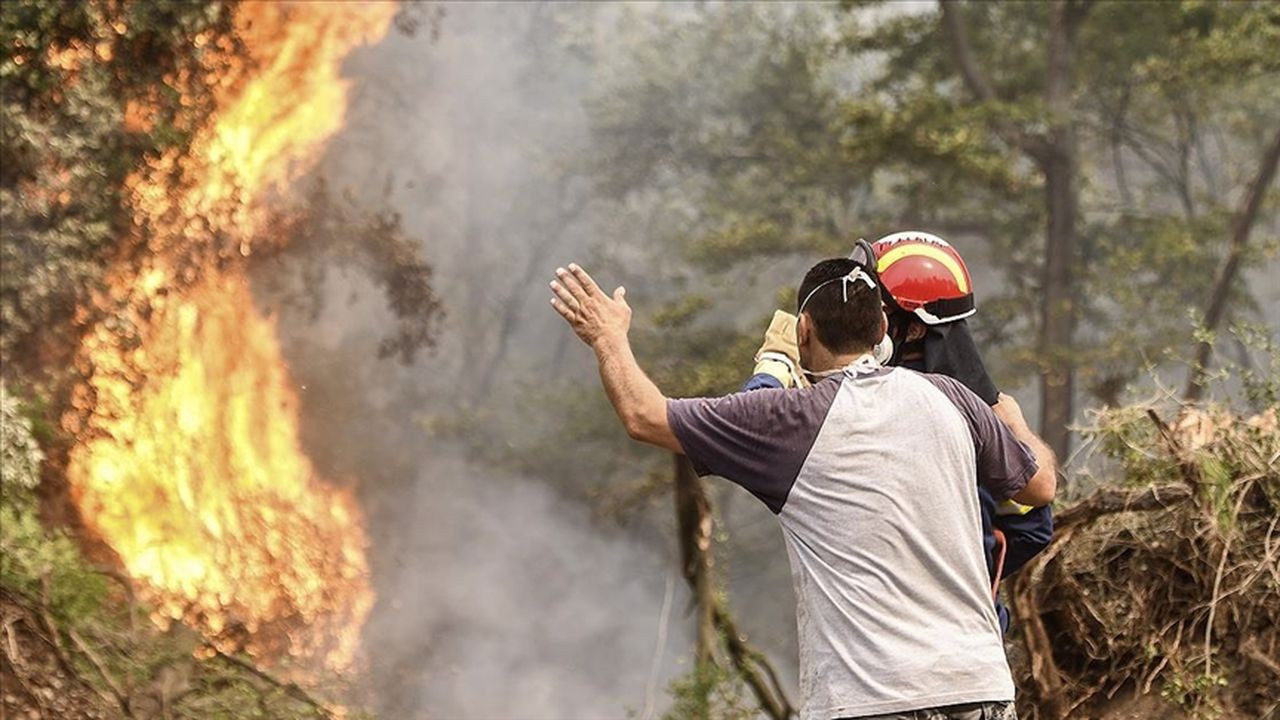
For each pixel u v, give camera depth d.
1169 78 31.95
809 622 4.34
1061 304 31.83
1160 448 6.66
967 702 4.17
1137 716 6.32
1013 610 6.68
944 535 4.30
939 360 5.21
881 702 4.16
